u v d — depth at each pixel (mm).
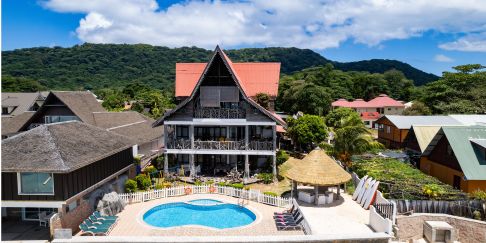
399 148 48219
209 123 35094
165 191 30062
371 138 38469
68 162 21703
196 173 36250
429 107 68250
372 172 30469
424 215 23719
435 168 33625
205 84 35500
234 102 36438
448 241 22672
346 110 67062
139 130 45406
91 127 30000
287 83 92438
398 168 32188
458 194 24859
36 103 67438
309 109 80125
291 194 28953
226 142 35219
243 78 42062
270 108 41000
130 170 32656
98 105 49750
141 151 43531
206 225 24906
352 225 23500
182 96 40750
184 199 29469
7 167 20891
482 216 23688
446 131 30453
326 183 26781
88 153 24594
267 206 27781
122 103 96812
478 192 25234
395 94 115938
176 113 35312
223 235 21984
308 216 25203
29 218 24906
